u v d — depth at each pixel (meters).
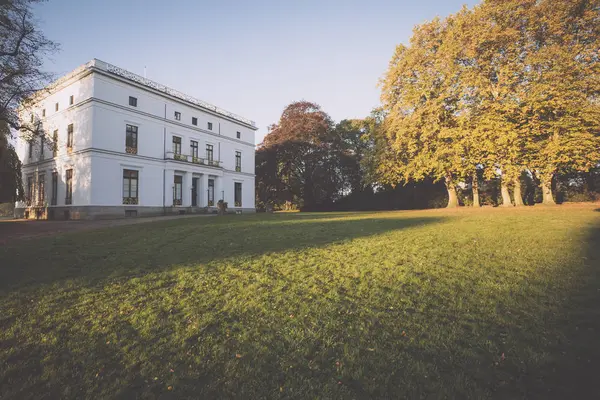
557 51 19.33
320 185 45.56
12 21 16.97
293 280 5.61
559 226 10.63
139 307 4.56
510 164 20.70
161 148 31.09
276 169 46.88
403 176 27.41
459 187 35.19
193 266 6.66
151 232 12.22
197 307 4.51
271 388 2.75
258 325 3.91
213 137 37.12
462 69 22.08
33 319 4.21
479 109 21.98
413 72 25.16
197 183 34.69
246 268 6.43
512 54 21.05
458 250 7.55
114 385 2.86
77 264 7.03
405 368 2.96
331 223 14.34
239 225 14.10
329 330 3.74
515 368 2.91
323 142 44.53
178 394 2.71
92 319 4.21
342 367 3.01
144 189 29.27
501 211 18.22
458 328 3.67
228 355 3.28
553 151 18.91
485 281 5.26
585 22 19.36
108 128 26.95
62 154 28.42
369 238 9.55
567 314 3.91
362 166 31.84
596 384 2.61
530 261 6.39
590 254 6.65
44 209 30.20
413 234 10.05
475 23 21.75
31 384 2.90
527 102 20.22
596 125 18.73
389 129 26.31
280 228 12.63
